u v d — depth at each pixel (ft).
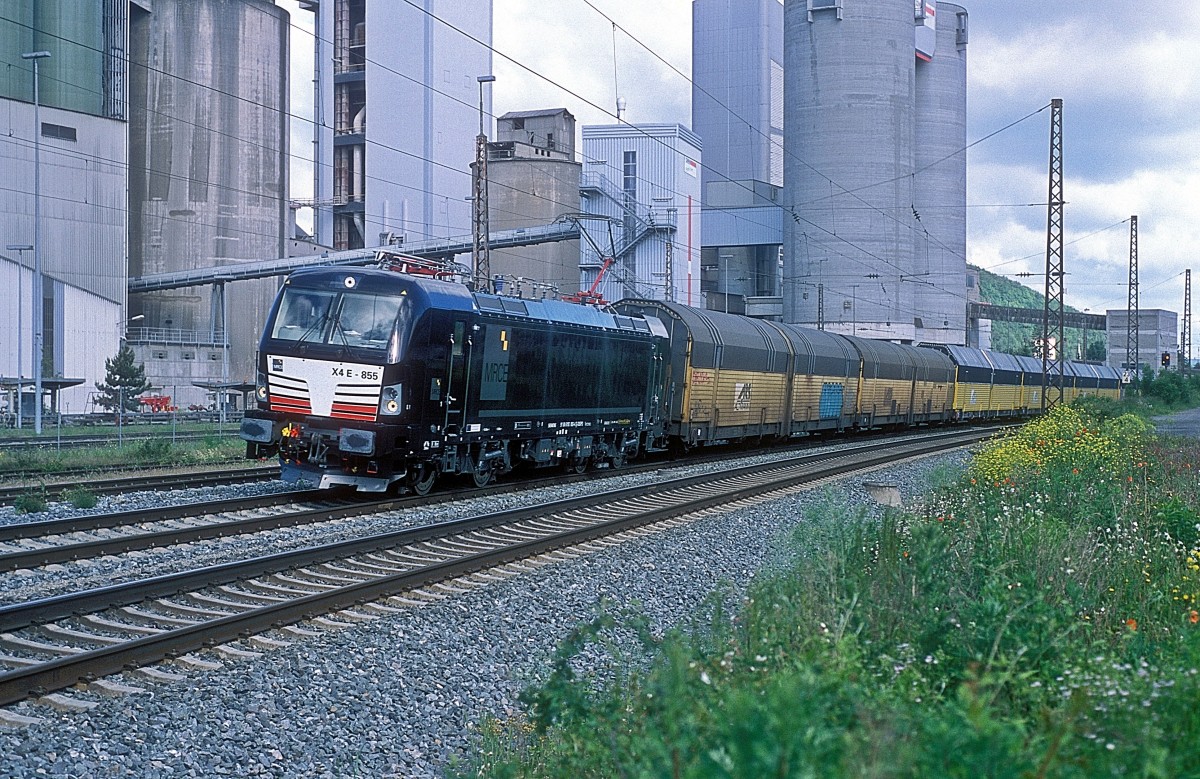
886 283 310.65
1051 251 153.79
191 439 125.29
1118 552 39.27
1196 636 23.34
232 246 326.44
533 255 283.38
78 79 257.96
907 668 20.47
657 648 26.22
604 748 19.65
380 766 24.40
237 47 328.70
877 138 308.19
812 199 310.86
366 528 53.31
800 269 314.55
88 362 229.04
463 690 29.96
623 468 90.89
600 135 277.64
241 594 37.76
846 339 149.69
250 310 323.16
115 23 265.95
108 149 238.27
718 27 465.06
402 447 60.90
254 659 30.48
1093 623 29.45
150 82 319.88
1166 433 148.56
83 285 233.14
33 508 55.93
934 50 357.41
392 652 32.37
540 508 59.41
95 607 34.37
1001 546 37.96
